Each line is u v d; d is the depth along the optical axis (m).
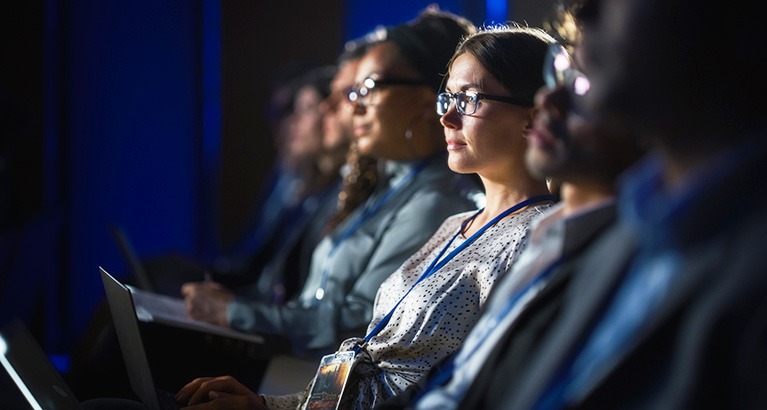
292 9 6.97
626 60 1.22
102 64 6.25
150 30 6.45
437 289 2.27
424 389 1.80
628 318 1.24
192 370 3.08
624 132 1.33
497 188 2.38
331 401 2.23
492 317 1.61
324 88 5.89
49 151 5.93
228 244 6.98
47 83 5.92
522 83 2.29
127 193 6.39
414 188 3.25
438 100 2.39
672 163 1.26
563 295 1.47
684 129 1.23
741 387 1.09
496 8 5.21
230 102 6.94
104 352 3.14
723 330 1.10
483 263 2.24
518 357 1.47
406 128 3.27
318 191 5.29
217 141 6.85
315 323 3.18
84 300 6.14
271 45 7.01
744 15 1.20
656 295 1.22
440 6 5.47
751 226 1.14
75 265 6.14
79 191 6.20
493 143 2.32
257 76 7.01
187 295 3.35
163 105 6.52
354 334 3.14
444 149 3.30
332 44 7.01
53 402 2.16
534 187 2.35
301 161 5.90
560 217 1.58
